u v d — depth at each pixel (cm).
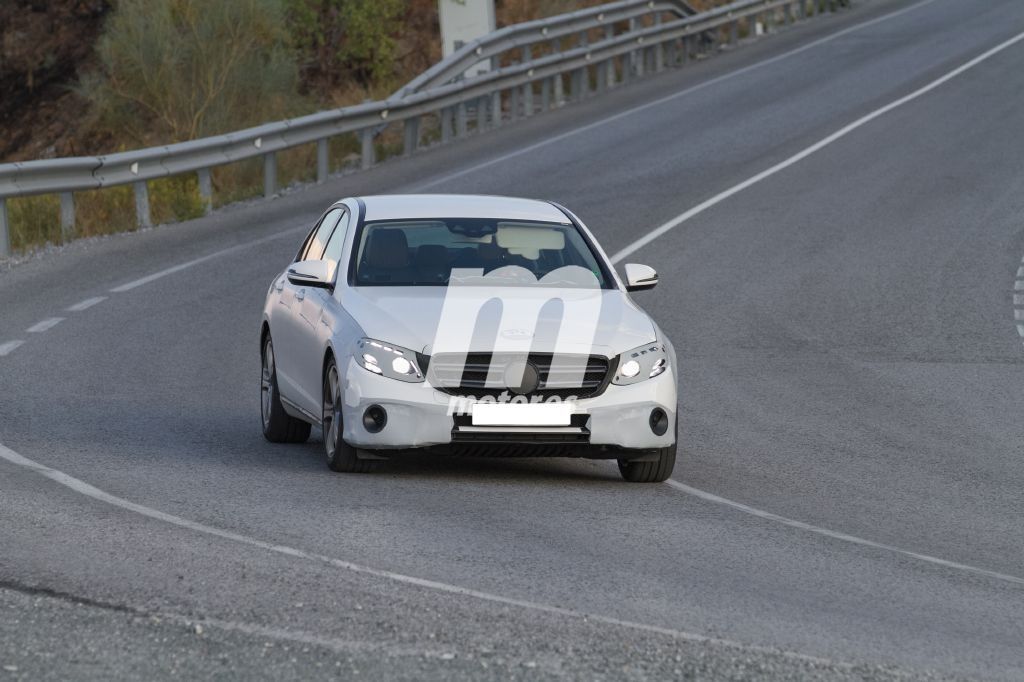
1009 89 7331
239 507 1705
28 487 1773
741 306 3644
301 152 6481
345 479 1941
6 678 1067
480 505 1794
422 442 1883
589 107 7525
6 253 4362
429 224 2206
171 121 6581
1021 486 2127
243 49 6638
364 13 7925
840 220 4697
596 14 7831
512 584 1397
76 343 3141
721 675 1129
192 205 5131
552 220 2261
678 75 8494
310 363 2100
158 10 6506
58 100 8206
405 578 1393
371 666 1116
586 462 2220
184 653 1135
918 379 2950
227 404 2608
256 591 1315
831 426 2542
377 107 6059
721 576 1481
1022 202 4897
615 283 2138
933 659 1218
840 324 3466
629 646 1193
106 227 4859
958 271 4012
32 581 1318
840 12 11088
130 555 1430
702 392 2814
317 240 2384
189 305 3622
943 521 1872
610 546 1594
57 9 8462
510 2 8881
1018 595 1473
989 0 11175
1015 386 2903
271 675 1090
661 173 5572
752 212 4838
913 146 5984
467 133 6981
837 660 1194
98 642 1156
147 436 2258
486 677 1098
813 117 6769
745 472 2156
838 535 1738
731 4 9369
